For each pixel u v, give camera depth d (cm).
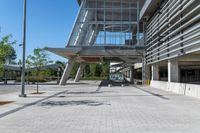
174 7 2783
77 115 1280
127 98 2180
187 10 2458
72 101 1950
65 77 4853
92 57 5109
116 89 3450
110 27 4775
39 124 1055
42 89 3522
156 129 948
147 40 4522
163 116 1242
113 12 4806
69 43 4588
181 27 2530
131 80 6944
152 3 3691
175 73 3262
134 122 1088
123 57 5031
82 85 4716
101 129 952
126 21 4794
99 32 4762
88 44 4697
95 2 4781
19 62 6375
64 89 3509
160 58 3616
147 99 2088
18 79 6944
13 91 3203
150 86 4216
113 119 1163
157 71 4322
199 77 6306
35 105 1709
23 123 1080
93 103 1811
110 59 5622
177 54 2769
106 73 10488
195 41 2242
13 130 947
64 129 956
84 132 906
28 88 3791
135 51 4659
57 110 1464
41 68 3123
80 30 4688
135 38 4750
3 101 1952
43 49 3438
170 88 3055
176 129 947
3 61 1894
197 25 2211
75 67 9306
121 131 917
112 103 1808
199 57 3127
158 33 3666
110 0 4797
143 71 4650
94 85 4700
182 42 2536
